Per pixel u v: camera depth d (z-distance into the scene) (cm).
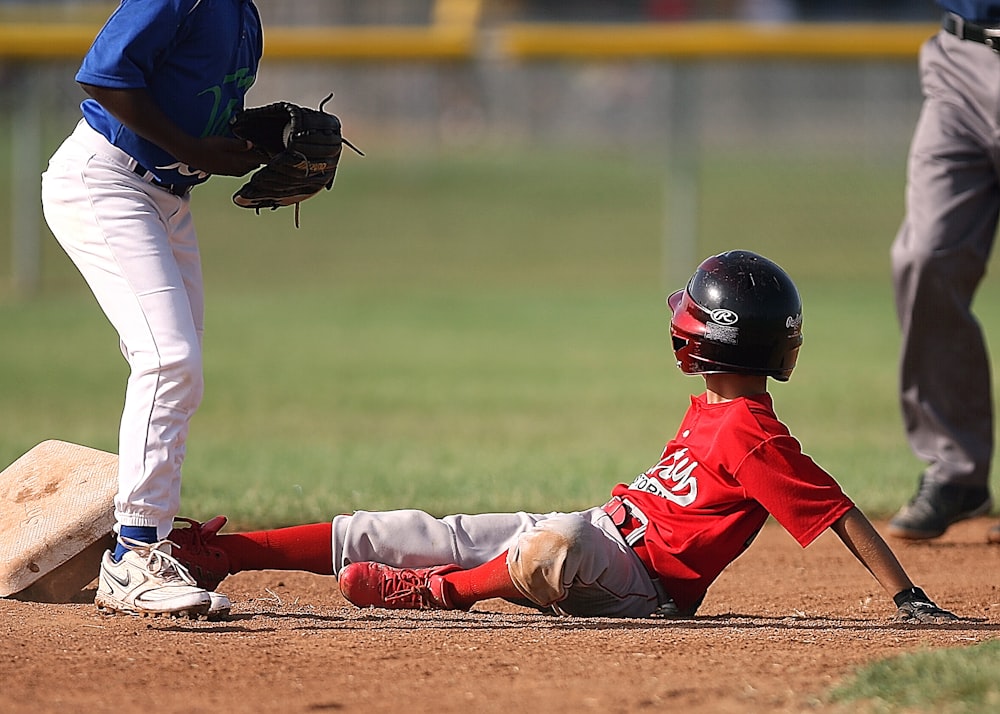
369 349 4988
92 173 1400
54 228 1430
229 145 1400
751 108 11412
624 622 1424
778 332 1379
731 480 1388
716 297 1387
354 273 7394
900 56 6256
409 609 1488
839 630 1379
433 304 6300
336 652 1246
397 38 6431
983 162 1986
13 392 3938
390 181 10206
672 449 1458
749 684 1120
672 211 7150
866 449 2975
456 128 12056
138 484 1369
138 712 1066
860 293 6500
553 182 10250
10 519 1553
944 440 2038
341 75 11756
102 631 1331
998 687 1030
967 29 1966
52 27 6250
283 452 2961
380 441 3180
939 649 1222
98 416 3506
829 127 11294
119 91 1326
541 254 7962
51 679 1154
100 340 5119
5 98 11456
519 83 12244
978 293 6325
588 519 1444
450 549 1491
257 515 2095
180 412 1387
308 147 1439
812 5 6894
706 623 1428
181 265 1487
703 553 1405
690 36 6369
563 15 6794
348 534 1488
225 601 1381
